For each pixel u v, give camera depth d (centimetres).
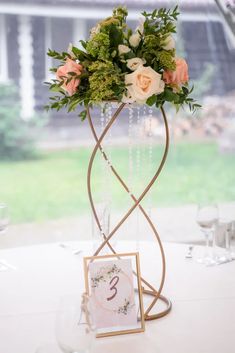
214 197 393
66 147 372
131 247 223
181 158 381
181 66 147
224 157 391
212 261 199
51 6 352
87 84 147
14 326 142
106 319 138
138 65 141
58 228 377
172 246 225
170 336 135
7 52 351
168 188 377
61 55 154
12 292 168
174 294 165
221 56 375
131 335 136
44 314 150
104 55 141
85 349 111
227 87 381
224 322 144
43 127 367
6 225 200
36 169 370
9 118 360
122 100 144
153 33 146
